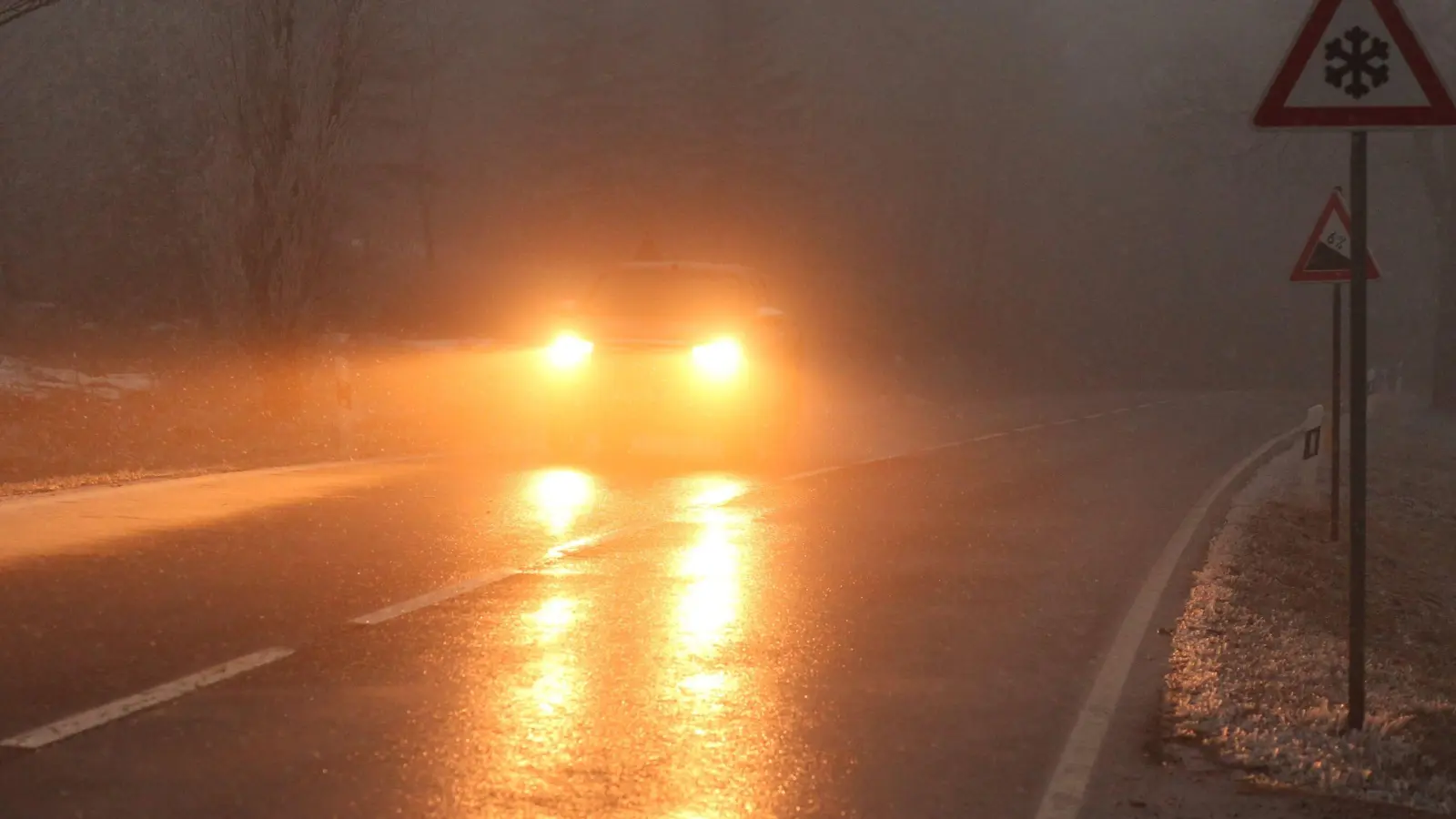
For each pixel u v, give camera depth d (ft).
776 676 38.60
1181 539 68.39
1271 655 44.32
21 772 28.84
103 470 79.66
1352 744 34.04
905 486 84.84
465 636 41.63
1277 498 89.81
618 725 33.24
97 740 31.01
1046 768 31.55
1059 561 60.23
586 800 28.09
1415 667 51.44
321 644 40.14
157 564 50.90
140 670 36.86
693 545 59.36
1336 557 74.54
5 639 39.40
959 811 28.55
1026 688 38.63
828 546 61.11
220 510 64.44
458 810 27.25
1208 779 31.35
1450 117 32.89
